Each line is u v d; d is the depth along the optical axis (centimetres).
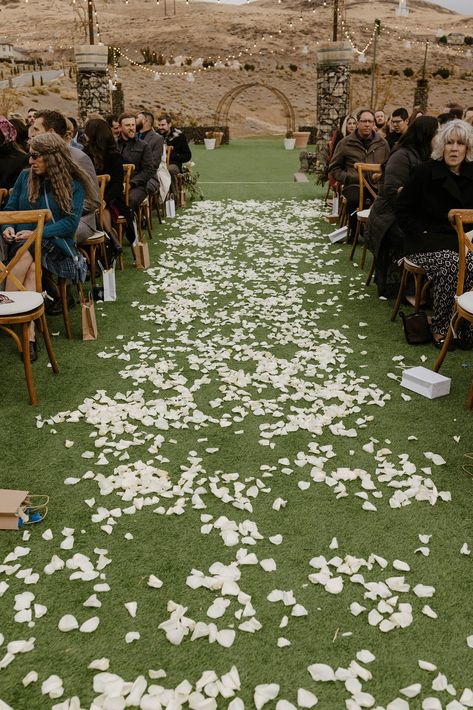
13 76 5766
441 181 433
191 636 204
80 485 286
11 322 340
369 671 190
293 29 10244
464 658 196
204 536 253
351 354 436
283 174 1538
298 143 2456
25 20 13488
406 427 338
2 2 15375
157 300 552
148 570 234
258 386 382
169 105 5041
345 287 592
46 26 12644
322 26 10506
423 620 211
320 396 369
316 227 870
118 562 238
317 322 499
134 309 529
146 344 453
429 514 267
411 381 379
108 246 627
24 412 351
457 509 270
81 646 200
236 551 244
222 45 9175
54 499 275
